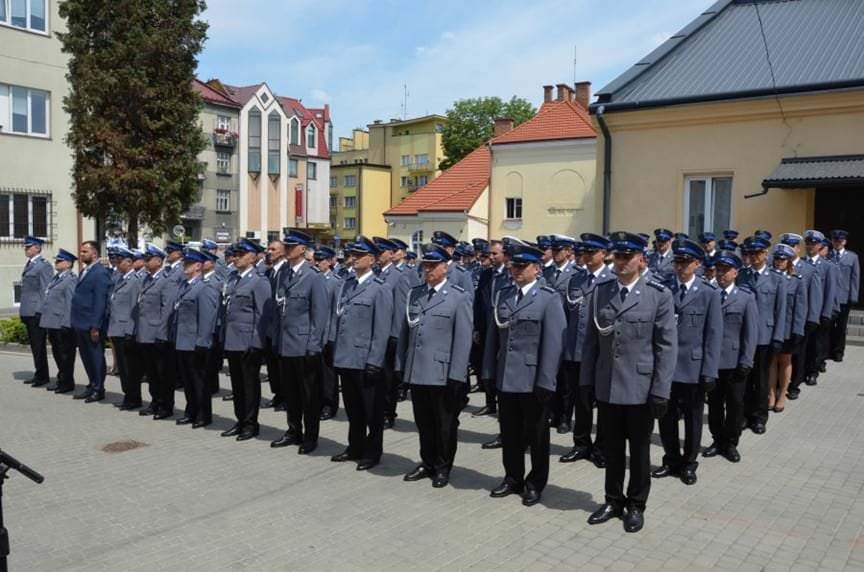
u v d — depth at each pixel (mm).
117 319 9766
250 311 8047
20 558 5035
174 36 16500
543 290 6043
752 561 4906
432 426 6598
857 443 7715
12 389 11039
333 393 9344
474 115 54469
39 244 11414
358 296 7102
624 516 5602
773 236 14609
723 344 7055
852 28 15883
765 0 18750
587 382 5836
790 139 14242
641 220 16031
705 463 7086
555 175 28047
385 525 5578
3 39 23062
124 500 6176
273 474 6879
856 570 4758
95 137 16250
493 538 5320
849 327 14039
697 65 16578
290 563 4910
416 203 34469
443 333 6461
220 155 42719
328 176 52969
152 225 17422
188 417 8906
